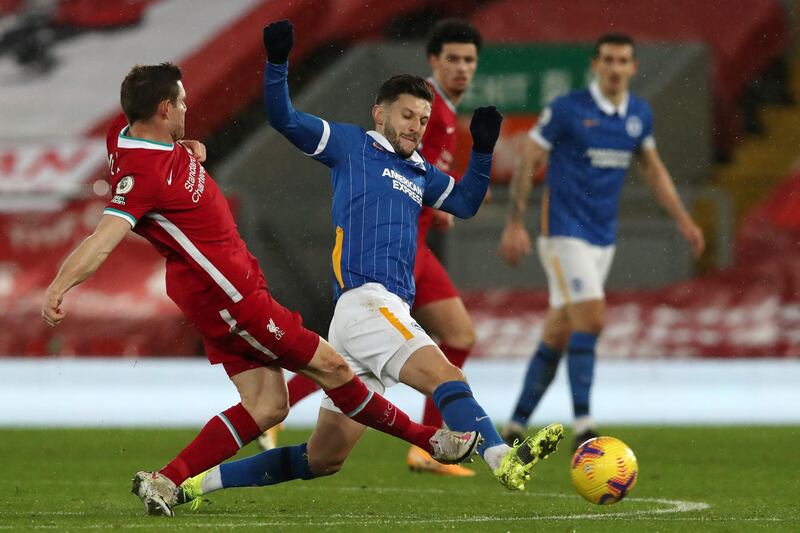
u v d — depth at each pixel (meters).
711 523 17.12
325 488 23.02
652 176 32.47
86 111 69.25
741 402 48.22
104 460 28.70
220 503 20.06
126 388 51.22
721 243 60.56
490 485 23.83
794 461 28.67
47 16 74.00
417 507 19.53
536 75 63.56
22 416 43.25
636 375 55.28
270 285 58.44
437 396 17.22
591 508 19.48
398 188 18.47
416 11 67.06
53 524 16.19
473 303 57.62
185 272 17.27
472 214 19.61
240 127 65.12
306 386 24.83
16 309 57.97
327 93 61.41
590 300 30.03
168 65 17.14
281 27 17.28
